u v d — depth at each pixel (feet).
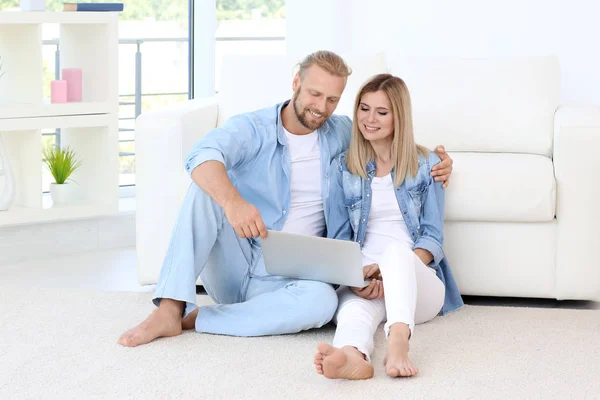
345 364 7.89
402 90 9.64
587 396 7.74
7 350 8.70
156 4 16.33
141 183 10.96
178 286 9.05
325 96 9.30
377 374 8.20
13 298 10.58
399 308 8.37
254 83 12.46
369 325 8.66
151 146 10.87
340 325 8.63
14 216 12.56
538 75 12.23
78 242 13.51
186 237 9.11
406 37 16.55
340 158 9.94
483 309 10.50
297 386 7.86
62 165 13.32
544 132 11.98
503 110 12.07
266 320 9.15
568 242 10.62
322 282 9.18
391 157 9.87
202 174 8.99
